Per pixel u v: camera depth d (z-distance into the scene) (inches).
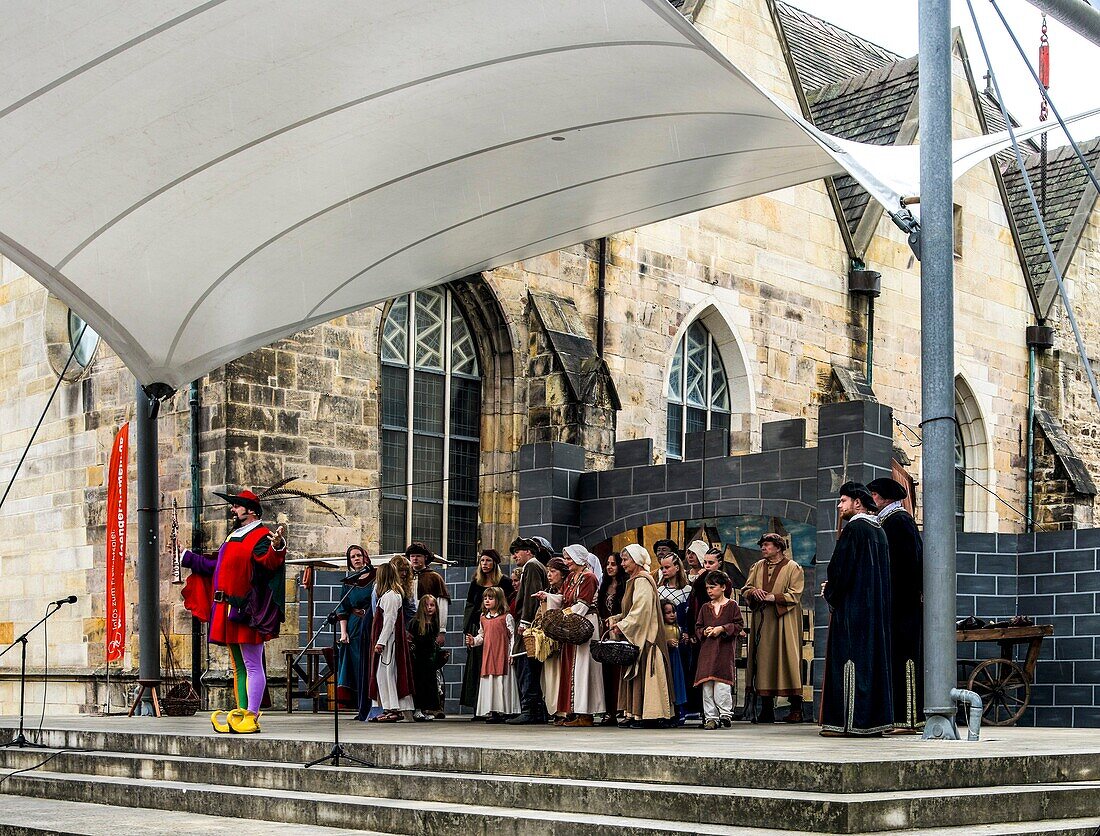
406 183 630.5
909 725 524.4
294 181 601.3
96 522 1048.8
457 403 1066.1
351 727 632.4
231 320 696.4
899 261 1393.9
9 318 1151.0
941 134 514.3
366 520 965.8
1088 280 1606.8
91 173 557.9
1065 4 442.3
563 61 538.6
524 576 701.9
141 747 565.3
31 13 462.3
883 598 514.3
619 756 396.2
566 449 859.4
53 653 1075.9
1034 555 784.9
